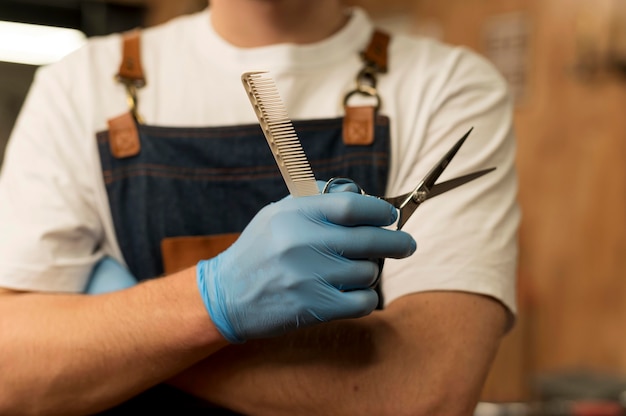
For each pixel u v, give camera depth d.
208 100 1.43
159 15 4.42
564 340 3.86
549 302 3.94
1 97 3.05
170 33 1.51
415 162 1.37
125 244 1.38
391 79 1.42
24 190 1.37
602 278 3.70
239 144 1.38
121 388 1.17
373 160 1.35
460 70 1.43
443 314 1.23
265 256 1.04
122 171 1.38
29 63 3.09
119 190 1.38
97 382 1.17
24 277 1.30
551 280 3.93
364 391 1.17
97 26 3.11
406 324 1.22
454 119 1.38
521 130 4.05
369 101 1.40
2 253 1.32
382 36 1.48
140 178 1.37
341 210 1.02
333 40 1.45
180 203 1.37
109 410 1.32
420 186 1.06
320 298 1.03
